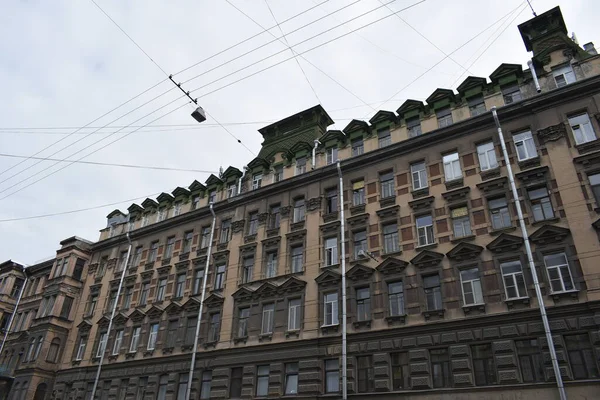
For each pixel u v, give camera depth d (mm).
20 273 49219
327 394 23078
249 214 32781
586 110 22578
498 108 24641
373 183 27688
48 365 36219
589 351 18297
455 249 22734
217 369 27609
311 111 35875
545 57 25062
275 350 25953
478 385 19781
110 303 37219
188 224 36156
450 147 25859
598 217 20125
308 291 26594
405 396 20906
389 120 29141
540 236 20891
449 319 21516
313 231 28484
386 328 22828
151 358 31062
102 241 41188
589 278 19203
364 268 25016
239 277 30250
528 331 19547
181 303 32219
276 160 34156
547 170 22219
